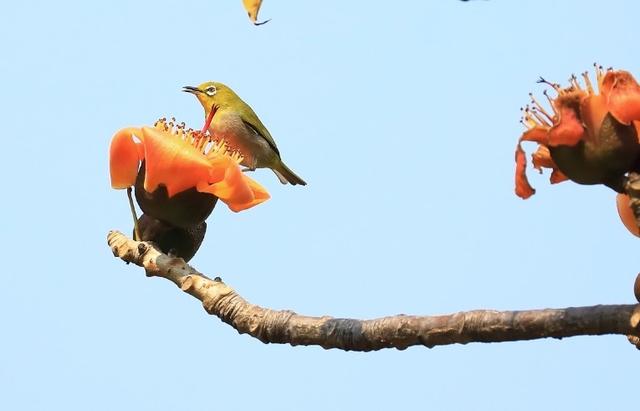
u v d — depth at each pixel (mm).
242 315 5121
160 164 5375
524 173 4227
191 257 5859
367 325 4840
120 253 5551
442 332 4648
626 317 4289
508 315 4551
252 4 4137
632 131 4434
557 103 4449
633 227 4910
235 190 5402
